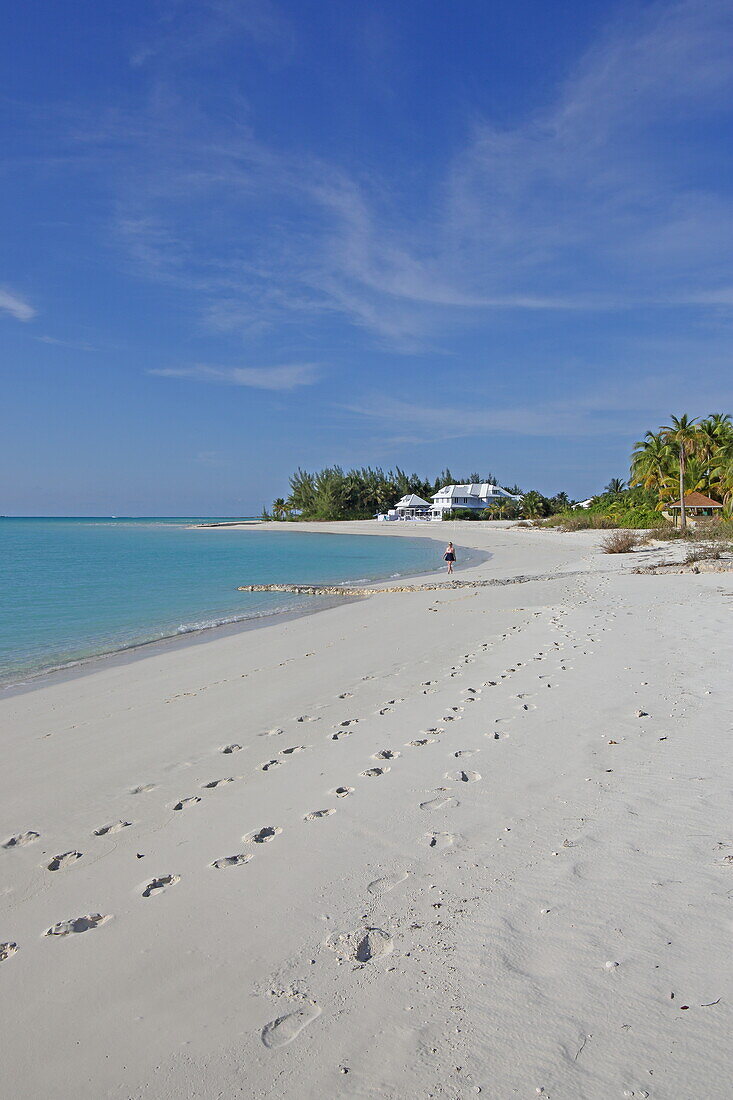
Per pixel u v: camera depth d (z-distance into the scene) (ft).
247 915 11.03
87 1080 7.76
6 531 343.87
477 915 10.38
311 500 428.56
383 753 18.89
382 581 90.58
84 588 82.84
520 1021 8.08
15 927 11.35
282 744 20.88
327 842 13.50
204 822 15.23
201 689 30.09
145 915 11.34
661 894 10.55
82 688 32.27
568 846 12.41
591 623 39.11
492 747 18.53
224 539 241.55
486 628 41.93
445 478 449.48
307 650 38.73
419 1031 8.06
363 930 10.27
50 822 16.10
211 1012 8.75
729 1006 8.04
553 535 186.60
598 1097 6.95
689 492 198.90
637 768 16.08
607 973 8.79
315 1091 7.31
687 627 34.83
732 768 15.55
